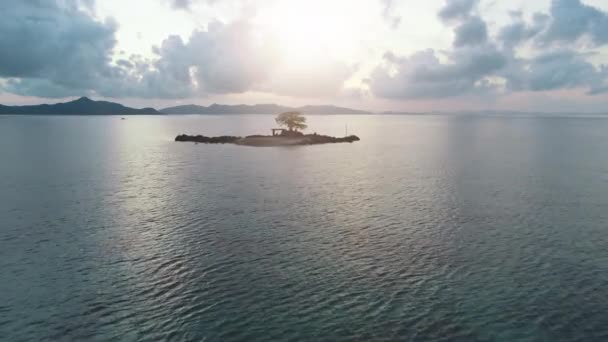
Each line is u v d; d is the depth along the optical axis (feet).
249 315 94.22
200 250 132.46
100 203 191.21
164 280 111.45
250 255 128.16
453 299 100.58
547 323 90.38
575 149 438.81
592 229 151.43
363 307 97.14
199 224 159.02
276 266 120.16
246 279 111.86
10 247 134.82
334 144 527.40
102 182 243.81
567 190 217.97
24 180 250.37
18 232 149.59
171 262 123.13
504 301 99.55
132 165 317.83
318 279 111.75
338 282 109.91
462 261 122.83
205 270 117.50
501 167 304.50
